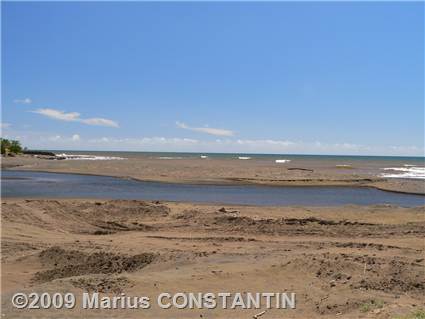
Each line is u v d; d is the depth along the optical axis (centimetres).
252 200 2664
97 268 1102
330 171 5466
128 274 1004
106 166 5738
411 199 2897
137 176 4209
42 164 6094
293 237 1472
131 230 1606
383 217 1945
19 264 1145
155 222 1766
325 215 1984
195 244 1327
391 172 5556
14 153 8481
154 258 1156
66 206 1947
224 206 2239
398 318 720
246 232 1552
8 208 1772
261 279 974
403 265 1062
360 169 6266
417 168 6938
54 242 1350
